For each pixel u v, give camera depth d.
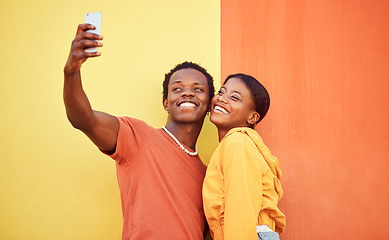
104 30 2.29
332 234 2.04
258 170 1.48
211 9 2.30
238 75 1.83
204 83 1.86
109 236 1.96
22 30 2.31
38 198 2.04
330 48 2.27
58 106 2.17
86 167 2.06
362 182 2.11
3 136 2.13
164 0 2.33
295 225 2.04
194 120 1.76
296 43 2.27
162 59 2.24
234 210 1.37
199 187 1.67
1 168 2.09
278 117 2.17
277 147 2.13
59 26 2.31
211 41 2.25
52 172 2.07
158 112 2.15
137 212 1.49
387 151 2.16
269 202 1.51
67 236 1.98
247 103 1.75
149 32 2.28
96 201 2.01
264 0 2.31
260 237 1.40
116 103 2.18
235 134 1.59
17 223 2.01
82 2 2.35
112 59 2.24
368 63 2.26
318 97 2.21
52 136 2.12
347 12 2.32
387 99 2.22
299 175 2.10
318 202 2.07
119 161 1.56
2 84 2.22
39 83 2.22
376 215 2.08
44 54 2.27
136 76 2.21
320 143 2.15
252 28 2.28
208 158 2.07
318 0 2.33
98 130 1.40
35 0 2.36
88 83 2.21
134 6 2.33
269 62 2.24
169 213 1.50
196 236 1.54
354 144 2.16
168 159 1.62
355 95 2.22
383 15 2.32
